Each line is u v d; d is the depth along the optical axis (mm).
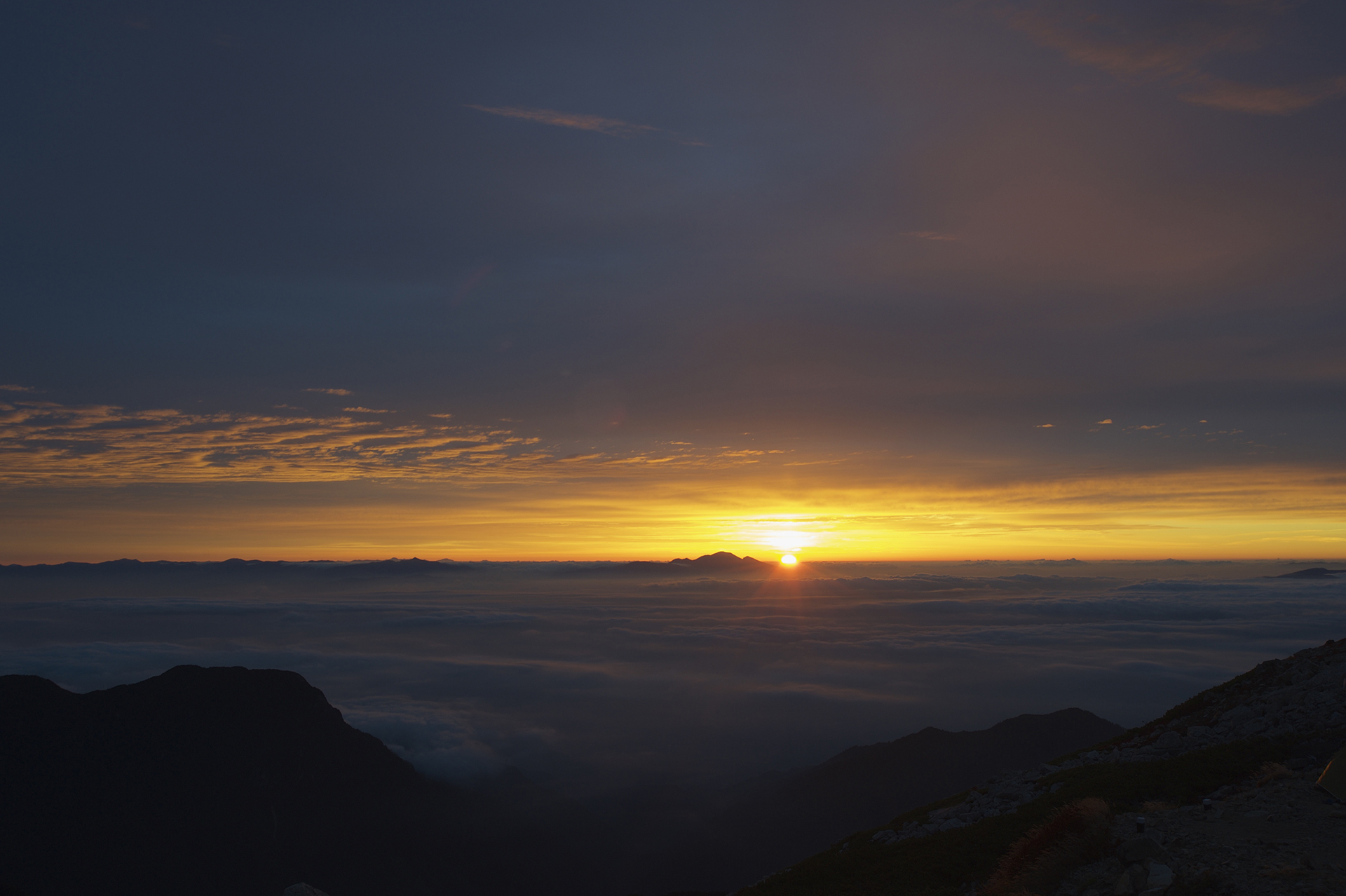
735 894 21781
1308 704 22578
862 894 18938
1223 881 12367
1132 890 13039
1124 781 20484
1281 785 17406
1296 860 12789
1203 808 16750
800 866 22656
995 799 24125
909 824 24672
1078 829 15898
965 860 19062
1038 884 15039
